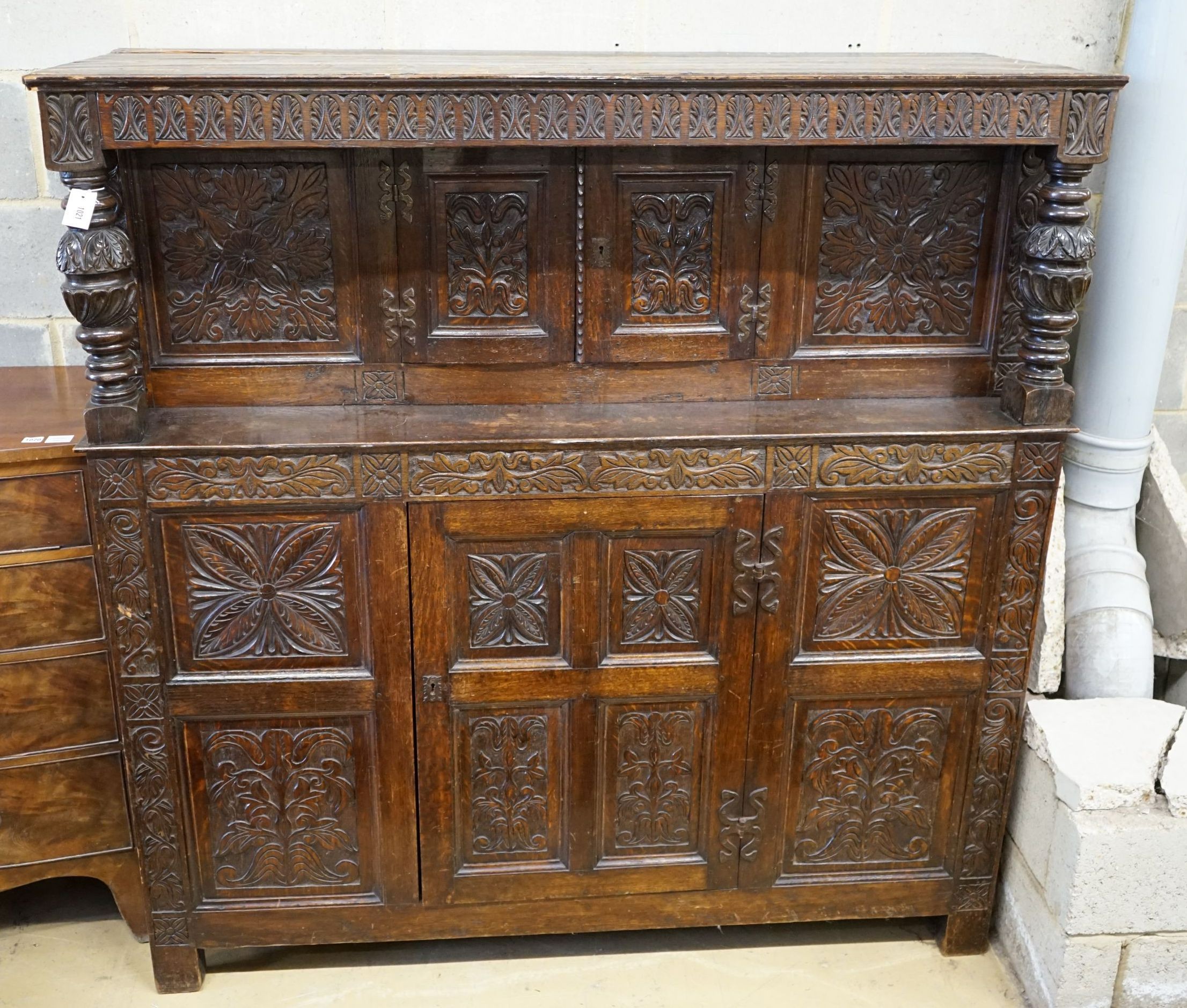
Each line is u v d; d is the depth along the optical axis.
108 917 2.78
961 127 2.06
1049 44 2.72
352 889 2.55
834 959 2.68
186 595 2.29
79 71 1.94
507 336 2.33
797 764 2.53
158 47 2.55
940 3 2.67
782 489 2.30
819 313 2.38
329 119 1.96
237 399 2.33
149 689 2.33
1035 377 2.29
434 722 2.42
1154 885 2.38
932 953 2.71
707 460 2.26
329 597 2.31
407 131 1.98
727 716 2.46
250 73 1.96
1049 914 2.49
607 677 2.41
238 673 2.35
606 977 2.61
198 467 2.18
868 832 2.60
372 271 2.27
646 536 2.32
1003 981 2.63
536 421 2.31
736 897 2.62
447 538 2.28
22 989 2.55
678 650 2.42
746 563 2.34
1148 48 2.52
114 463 2.16
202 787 2.43
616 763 2.49
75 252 2.01
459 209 2.24
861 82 2.00
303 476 2.21
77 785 2.48
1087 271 2.19
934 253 2.35
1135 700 2.61
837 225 2.31
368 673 2.37
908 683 2.47
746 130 2.02
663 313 2.33
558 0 2.61
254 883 2.52
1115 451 2.76
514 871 2.55
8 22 2.49
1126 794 2.36
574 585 2.34
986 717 2.52
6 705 2.38
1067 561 2.82
